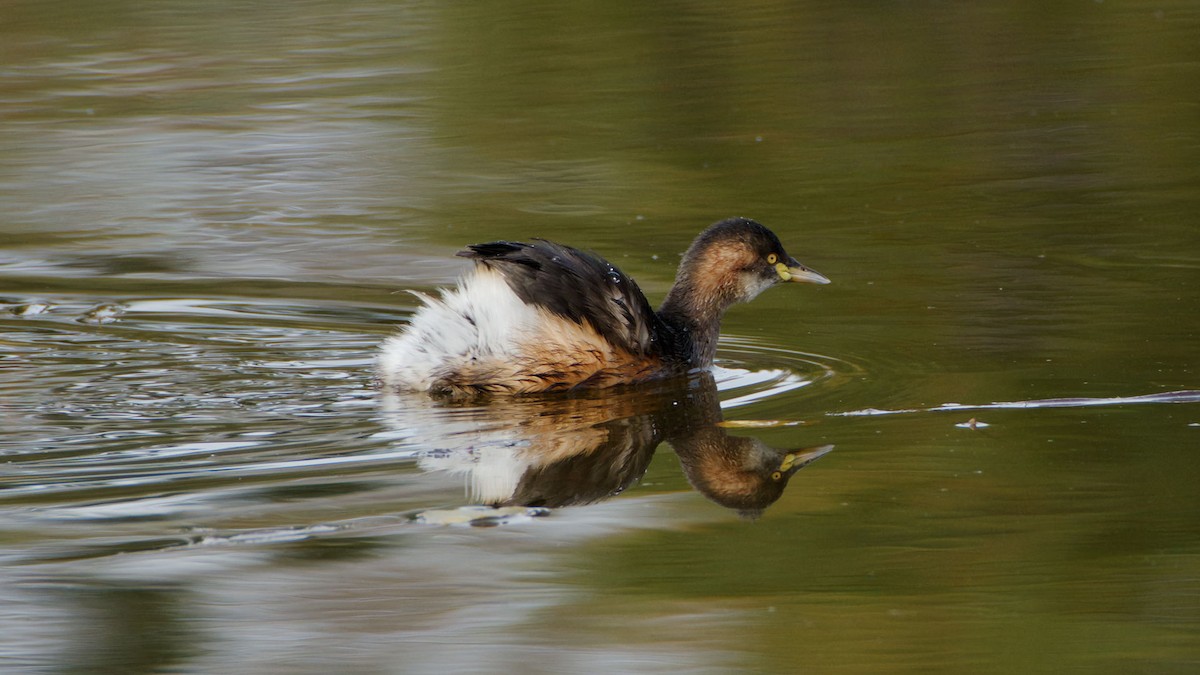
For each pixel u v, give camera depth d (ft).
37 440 36.47
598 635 27.37
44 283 54.90
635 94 88.28
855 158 73.61
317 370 43.57
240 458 35.32
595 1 111.86
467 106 86.79
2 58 99.30
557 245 43.19
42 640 26.99
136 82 93.30
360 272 56.75
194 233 63.16
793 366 44.21
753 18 107.14
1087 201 64.23
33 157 77.00
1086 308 48.73
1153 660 25.84
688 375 43.96
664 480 34.60
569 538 31.32
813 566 29.78
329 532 31.27
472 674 25.84
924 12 106.73
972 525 31.19
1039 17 103.60
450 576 29.53
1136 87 84.89
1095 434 36.32
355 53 99.55
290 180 72.49
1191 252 55.57
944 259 56.34
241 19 110.83
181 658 26.43
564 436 37.47
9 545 30.25
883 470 34.47
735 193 68.23
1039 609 27.66
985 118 80.28
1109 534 30.55
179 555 30.17
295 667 26.35
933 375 42.14
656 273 55.57
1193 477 33.27
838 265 56.34
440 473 34.65
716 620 27.63
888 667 25.88
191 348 45.88
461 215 65.72
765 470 34.86
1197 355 42.86
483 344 40.88
